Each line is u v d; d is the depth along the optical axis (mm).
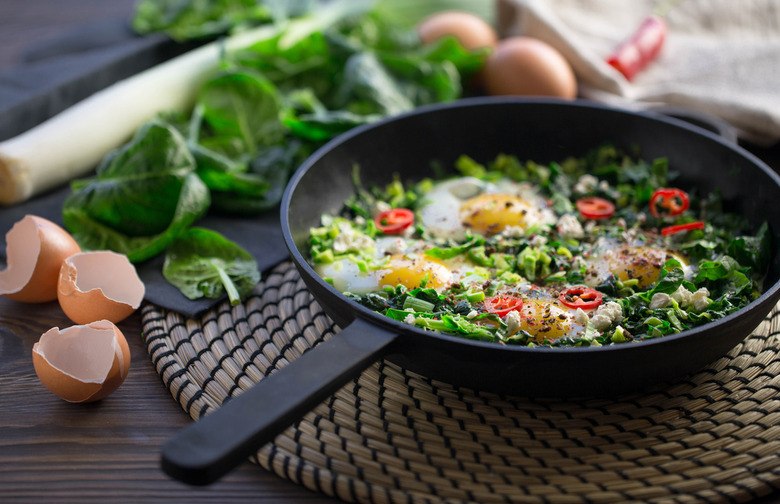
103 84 858
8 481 542
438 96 823
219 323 627
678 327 565
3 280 645
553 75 811
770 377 573
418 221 681
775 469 524
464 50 866
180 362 600
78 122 757
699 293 578
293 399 475
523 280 623
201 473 452
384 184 708
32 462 551
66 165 753
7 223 718
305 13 915
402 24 941
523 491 521
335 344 506
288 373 488
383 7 940
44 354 575
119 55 869
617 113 701
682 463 531
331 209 678
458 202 691
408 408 566
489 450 543
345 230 647
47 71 850
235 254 672
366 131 688
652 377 528
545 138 723
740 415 554
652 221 669
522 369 513
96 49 911
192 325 626
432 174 724
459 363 520
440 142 720
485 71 838
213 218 728
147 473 545
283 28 859
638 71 848
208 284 645
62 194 757
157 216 684
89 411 579
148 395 590
